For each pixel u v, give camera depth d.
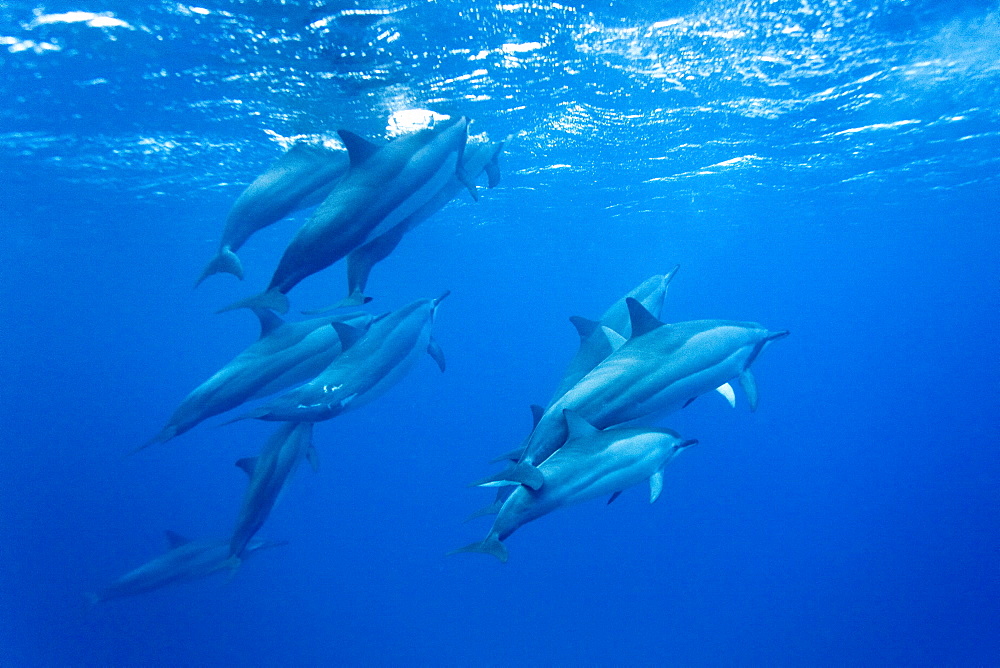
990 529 27.78
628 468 3.91
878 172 20.92
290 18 8.16
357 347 5.36
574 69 10.71
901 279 60.69
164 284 40.69
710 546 28.14
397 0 7.89
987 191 25.14
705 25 9.28
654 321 4.68
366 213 4.25
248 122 12.29
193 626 23.77
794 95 12.74
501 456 4.51
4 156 14.42
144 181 17.27
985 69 11.82
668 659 21.75
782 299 81.44
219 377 5.75
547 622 23.97
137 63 9.44
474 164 7.37
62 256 30.64
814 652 21.66
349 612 25.00
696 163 18.47
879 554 27.00
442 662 22.20
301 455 6.12
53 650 22.05
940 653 21.06
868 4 8.88
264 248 29.61
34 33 8.37
